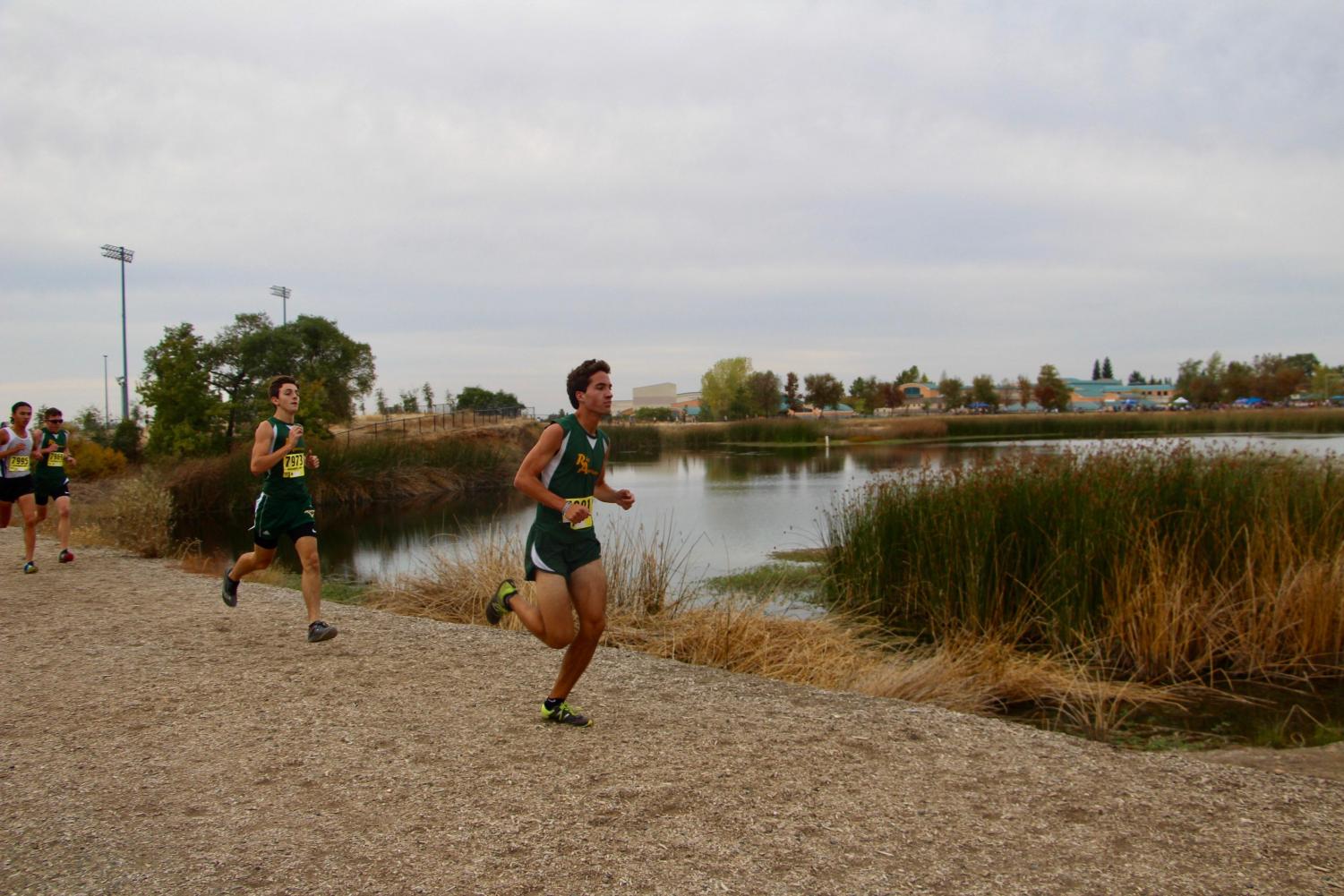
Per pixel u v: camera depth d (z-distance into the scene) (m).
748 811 3.56
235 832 3.34
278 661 6.08
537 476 4.38
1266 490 9.47
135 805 3.61
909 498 11.36
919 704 5.32
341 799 3.67
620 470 39.31
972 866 3.09
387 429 44.81
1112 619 8.02
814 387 104.88
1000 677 7.21
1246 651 7.73
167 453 30.52
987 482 10.70
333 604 8.37
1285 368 99.69
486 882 2.95
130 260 48.38
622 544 11.74
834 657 7.36
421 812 3.53
